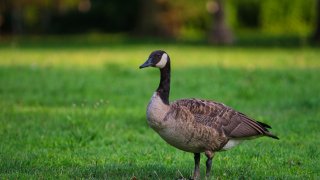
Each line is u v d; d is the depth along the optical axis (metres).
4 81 20.31
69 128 12.91
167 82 8.58
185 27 54.75
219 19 41.06
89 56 31.34
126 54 32.41
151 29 49.81
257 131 8.87
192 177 9.32
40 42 43.31
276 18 53.78
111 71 23.33
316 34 39.72
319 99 15.78
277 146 11.52
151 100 8.51
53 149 11.34
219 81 20.08
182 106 8.47
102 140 12.00
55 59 29.52
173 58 29.64
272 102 16.20
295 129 12.90
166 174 9.52
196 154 9.05
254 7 55.78
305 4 52.69
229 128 8.62
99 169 9.73
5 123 13.39
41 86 19.25
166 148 11.45
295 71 22.64
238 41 42.75
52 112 14.77
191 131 8.38
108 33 56.97
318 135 12.43
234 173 9.60
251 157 10.77
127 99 17.02
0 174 9.29
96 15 57.31
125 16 57.06
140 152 11.12
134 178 9.02
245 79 20.41
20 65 25.69
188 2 51.25
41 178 9.05
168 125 8.33
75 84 19.70
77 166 10.05
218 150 8.80
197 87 18.92
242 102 16.31
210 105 8.66
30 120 13.73
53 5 51.09
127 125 13.48
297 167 9.97
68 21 56.94
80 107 15.57
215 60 28.39
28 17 54.62
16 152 10.99
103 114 14.36
